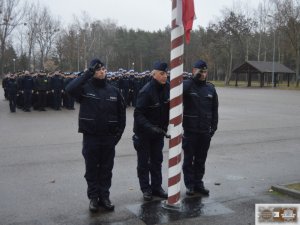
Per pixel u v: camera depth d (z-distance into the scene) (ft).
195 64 20.38
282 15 180.55
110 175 18.84
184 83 20.24
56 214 17.93
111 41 297.74
